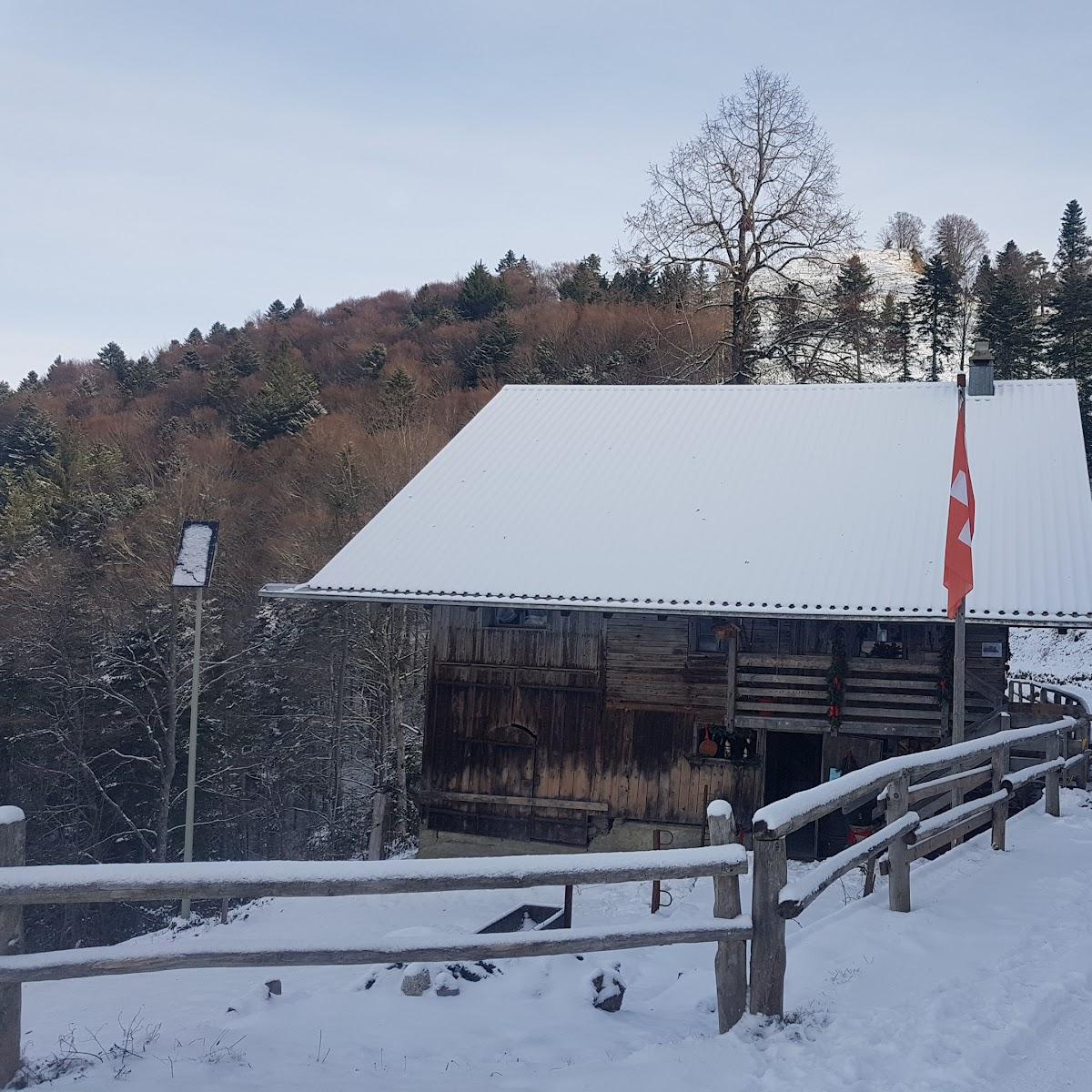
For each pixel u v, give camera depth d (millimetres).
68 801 37031
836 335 38500
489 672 22438
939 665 19922
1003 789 12531
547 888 18234
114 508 52531
